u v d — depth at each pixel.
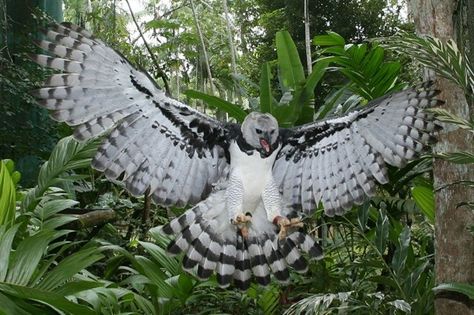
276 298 4.92
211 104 5.94
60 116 3.05
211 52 15.21
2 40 9.38
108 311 4.10
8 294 3.73
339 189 3.46
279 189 3.52
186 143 3.34
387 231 4.70
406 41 3.63
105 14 12.01
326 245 5.80
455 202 4.09
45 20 9.23
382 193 5.75
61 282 3.78
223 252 3.40
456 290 3.49
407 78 7.66
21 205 4.93
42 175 5.02
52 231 4.08
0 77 8.27
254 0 15.04
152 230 4.79
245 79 7.14
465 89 3.62
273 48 13.77
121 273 5.87
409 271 4.78
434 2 4.12
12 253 3.93
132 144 3.23
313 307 3.80
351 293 4.27
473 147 4.10
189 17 15.18
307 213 3.48
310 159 3.50
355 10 13.04
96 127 3.11
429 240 5.91
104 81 3.06
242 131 3.35
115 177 3.23
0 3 9.28
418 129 3.34
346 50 5.79
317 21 13.16
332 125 3.46
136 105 3.17
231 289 5.20
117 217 6.89
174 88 15.48
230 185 3.35
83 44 2.99
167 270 4.59
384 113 3.37
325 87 10.62
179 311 5.09
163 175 3.32
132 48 12.06
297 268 3.43
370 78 5.91
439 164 4.16
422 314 4.36
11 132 8.58
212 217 3.41
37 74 8.92
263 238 3.44
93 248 3.98
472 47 3.92
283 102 6.04
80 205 7.67
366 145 3.42
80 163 5.05
